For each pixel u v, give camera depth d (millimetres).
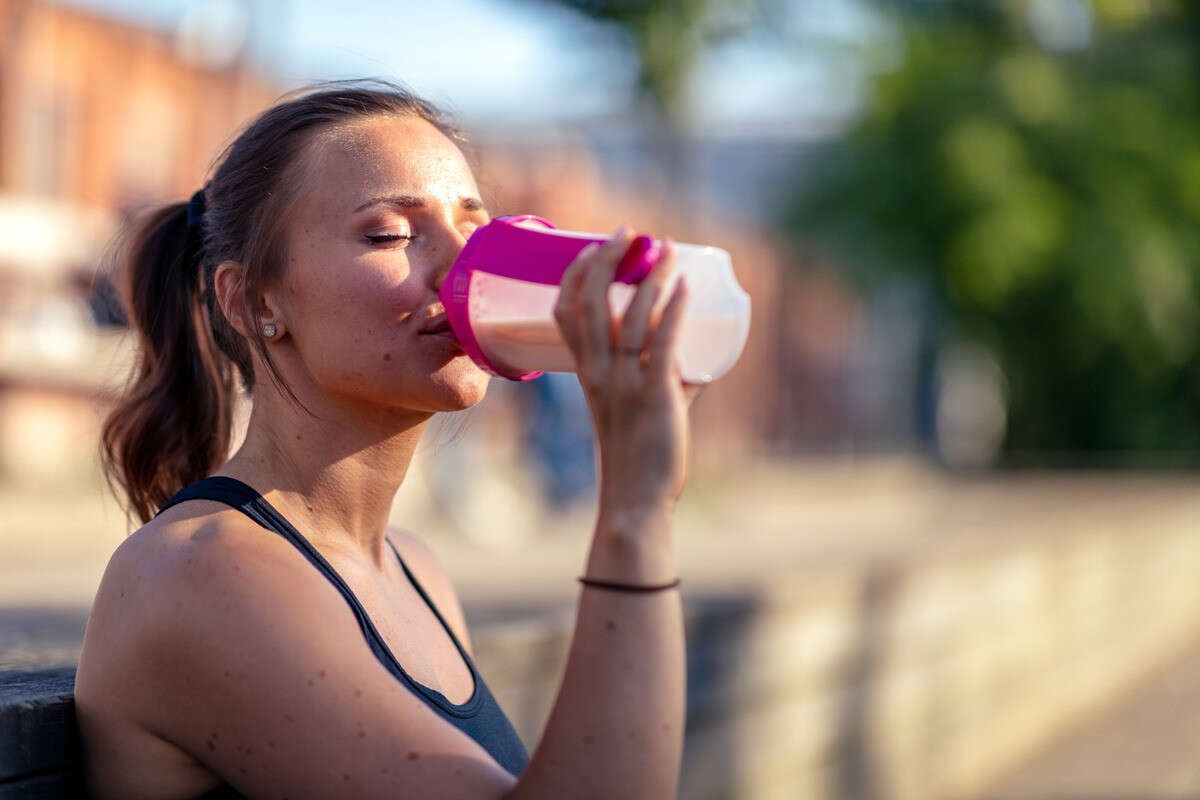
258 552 1308
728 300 1349
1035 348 22422
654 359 1228
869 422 33906
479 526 9633
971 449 28875
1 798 1293
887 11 20094
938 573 4887
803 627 3758
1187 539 9945
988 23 20109
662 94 9625
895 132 19938
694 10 9508
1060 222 19688
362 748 1233
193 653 1263
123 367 1820
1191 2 20891
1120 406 23172
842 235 20469
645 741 1197
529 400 11469
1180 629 9812
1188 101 20312
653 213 22297
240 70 16734
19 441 11836
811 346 31875
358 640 1302
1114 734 6551
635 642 1213
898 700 4539
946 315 22031
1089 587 7215
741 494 12898
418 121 1470
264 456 1477
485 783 1229
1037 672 6277
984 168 19344
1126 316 20562
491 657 2295
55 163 14984
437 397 1413
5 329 11602
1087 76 20406
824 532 8188
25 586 4043
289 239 1420
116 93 15609
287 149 1432
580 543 9484
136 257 1701
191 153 16797
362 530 1522
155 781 1315
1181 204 20109
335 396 1454
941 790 5000
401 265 1401
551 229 1367
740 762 3379
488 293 1346
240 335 1535
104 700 1322
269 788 1261
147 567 1309
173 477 1714
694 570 4309
